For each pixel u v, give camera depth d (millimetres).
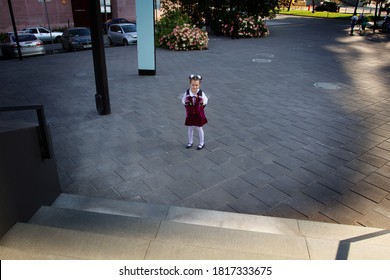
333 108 8250
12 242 2998
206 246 3215
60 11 30875
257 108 8281
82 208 4242
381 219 4082
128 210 4172
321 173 5156
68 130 6941
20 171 3545
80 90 10312
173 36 18406
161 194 4641
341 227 3791
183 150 5965
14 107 3463
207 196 4586
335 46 19125
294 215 4176
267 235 3314
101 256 2787
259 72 12508
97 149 6043
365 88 10109
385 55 15930
